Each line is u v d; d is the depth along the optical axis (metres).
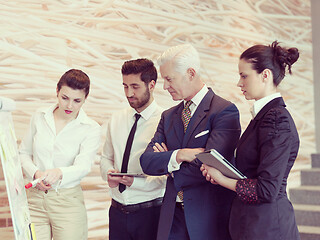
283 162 1.95
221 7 5.23
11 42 3.62
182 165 2.32
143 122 2.84
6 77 3.59
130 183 2.68
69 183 2.72
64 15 3.92
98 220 4.01
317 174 5.82
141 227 2.75
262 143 2.00
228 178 2.11
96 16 4.12
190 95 2.41
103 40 4.16
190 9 4.90
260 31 5.70
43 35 3.80
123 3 4.32
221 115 2.31
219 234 2.30
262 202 2.00
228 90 5.25
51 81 3.83
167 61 2.37
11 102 1.68
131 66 2.77
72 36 3.96
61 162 2.79
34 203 2.68
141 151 2.80
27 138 2.83
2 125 1.52
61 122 2.80
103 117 4.12
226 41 5.27
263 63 2.08
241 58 2.14
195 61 2.38
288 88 5.93
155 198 2.77
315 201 5.42
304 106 6.15
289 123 2.00
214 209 2.31
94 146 2.86
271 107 2.05
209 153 1.99
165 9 4.67
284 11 6.03
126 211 2.74
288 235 2.00
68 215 2.71
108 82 4.18
